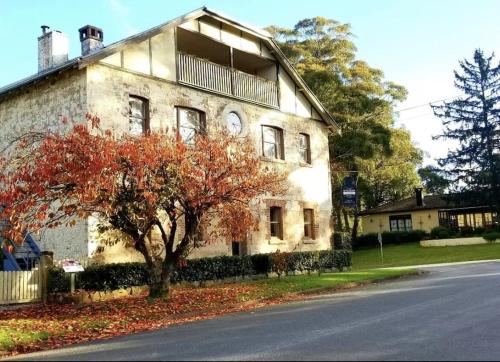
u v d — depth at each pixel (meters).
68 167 10.95
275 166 22.58
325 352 6.61
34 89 17.91
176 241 17.91
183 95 19.17
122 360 6.86
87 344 8.65
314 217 24.47
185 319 11.20
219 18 20.77
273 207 22.53
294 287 15.92
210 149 13.01
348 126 37.12
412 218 45.88
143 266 15.85
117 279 15.12
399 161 42.66
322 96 36.06
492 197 42.22
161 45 18.66
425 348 6.62
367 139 36.22
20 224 11.19
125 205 11.85
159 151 11.85
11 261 15.87
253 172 13.46
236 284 17.36
